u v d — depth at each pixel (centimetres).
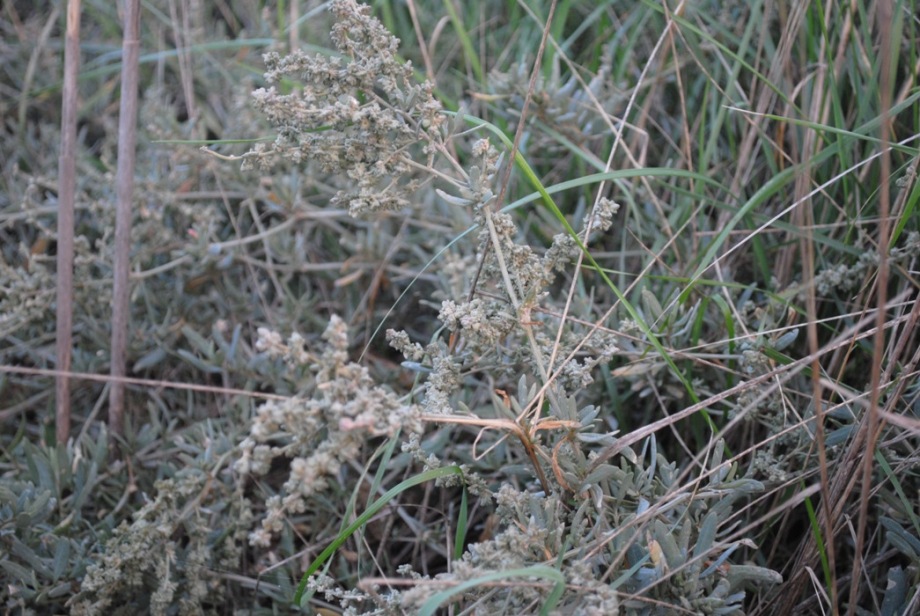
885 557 75
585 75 102
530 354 73
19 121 109
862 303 81
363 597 69
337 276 98
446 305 69
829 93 84
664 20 98
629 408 85
